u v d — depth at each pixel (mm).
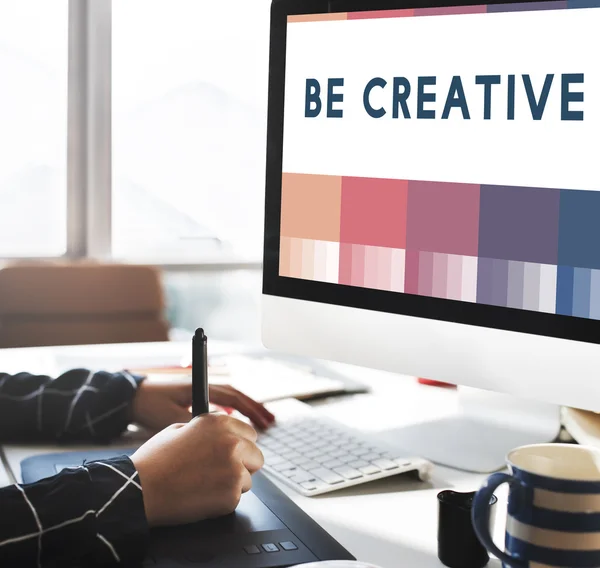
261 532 687
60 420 972
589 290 748
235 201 3703
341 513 742
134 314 2227
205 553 645
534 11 773
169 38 3475
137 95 3443
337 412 1071
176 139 3553
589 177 744
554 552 533
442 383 1229
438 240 864
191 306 3514
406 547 667
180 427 775
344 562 560
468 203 835
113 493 671
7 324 2111
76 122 3338
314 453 884
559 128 762
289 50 988
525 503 545
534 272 787
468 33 825
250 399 1019
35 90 3277
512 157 798
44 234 3359
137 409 1005
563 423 966
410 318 896
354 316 951
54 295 2154
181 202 3596
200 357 797
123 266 2229
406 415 1055
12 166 3291
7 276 2117
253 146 3705
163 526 696
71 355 1420
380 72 903
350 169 940
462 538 622
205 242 3656
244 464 751
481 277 830
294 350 1019
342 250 957
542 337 784
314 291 990
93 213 3396
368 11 907
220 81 3602
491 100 811
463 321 848
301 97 982
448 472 847
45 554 639
